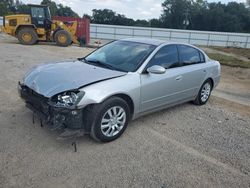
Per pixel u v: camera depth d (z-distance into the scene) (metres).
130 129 4.53
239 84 9.78
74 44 20.67
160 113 5.39
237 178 3.40
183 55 5.30
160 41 5.11
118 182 3.13
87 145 3.88
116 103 3.92
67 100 3.52
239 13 82.69
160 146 4.03
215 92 7.91
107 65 4.53
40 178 3.10
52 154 3.59
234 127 5.03
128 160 3.59
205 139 4.40
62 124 3.56
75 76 3.94
